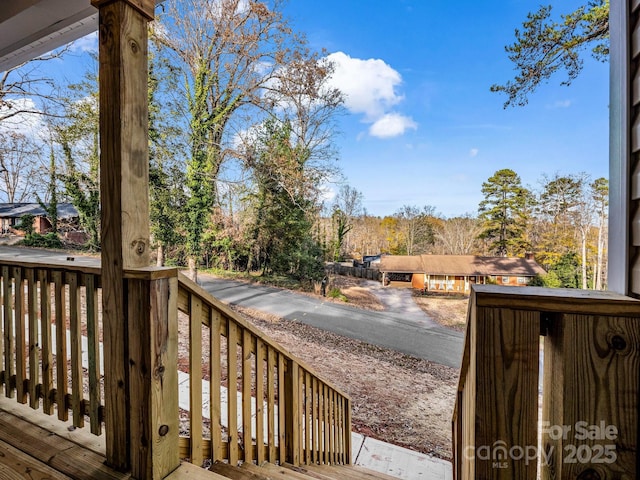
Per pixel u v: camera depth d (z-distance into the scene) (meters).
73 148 10.26
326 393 2.57
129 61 1.18
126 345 1.21
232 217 12.20
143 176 1.25
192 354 1.33
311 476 1.71
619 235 0.84
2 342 1.86
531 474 0.70
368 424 4.68
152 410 1.14
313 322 9.50
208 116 11.44
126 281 1.20
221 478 1.20
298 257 12.76
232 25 10.48
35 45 2.51
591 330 0.67
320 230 13.89
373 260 15.41
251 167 11.83
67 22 2.20
